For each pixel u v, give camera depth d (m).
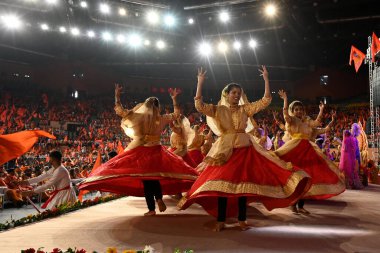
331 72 41.44
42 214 5.95
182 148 7.86
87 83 42.56
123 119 5.75
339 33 32.81
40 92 39.72
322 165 6.66
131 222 5.25
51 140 29.73
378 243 3.95
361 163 14.30
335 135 27.98
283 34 34.47
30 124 33.66
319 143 12.73
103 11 29.45
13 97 37.53
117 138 33.06
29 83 40.66
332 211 6.41
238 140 4.79
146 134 5.71
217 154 4.68
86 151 27.45
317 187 6.36
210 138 9.14
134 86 44.81
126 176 5.24
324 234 4.39
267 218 5.61
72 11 30.16
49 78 41.28
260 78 43.62
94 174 5.46
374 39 16.69
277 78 43.50
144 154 5.56
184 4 29.94
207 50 35.81
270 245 3.87
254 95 43.59
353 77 40.88
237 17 31.62
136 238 4.27
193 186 4.86
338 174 6.75
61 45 38.31
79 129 36.03
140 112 5.78
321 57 39.69
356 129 14.82
